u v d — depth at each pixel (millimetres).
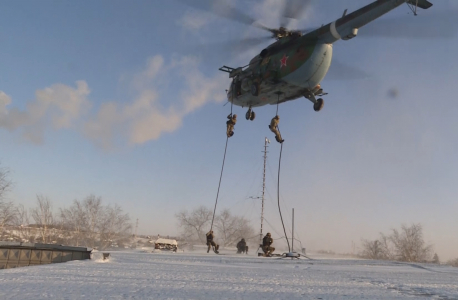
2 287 5918
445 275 12047
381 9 14242
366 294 6703
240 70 20203
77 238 60656
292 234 35594
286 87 18250
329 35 16234
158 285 6801
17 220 52156
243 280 8211
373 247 57781
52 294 5359
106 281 7055
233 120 21672
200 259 15852
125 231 65562
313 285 7855
